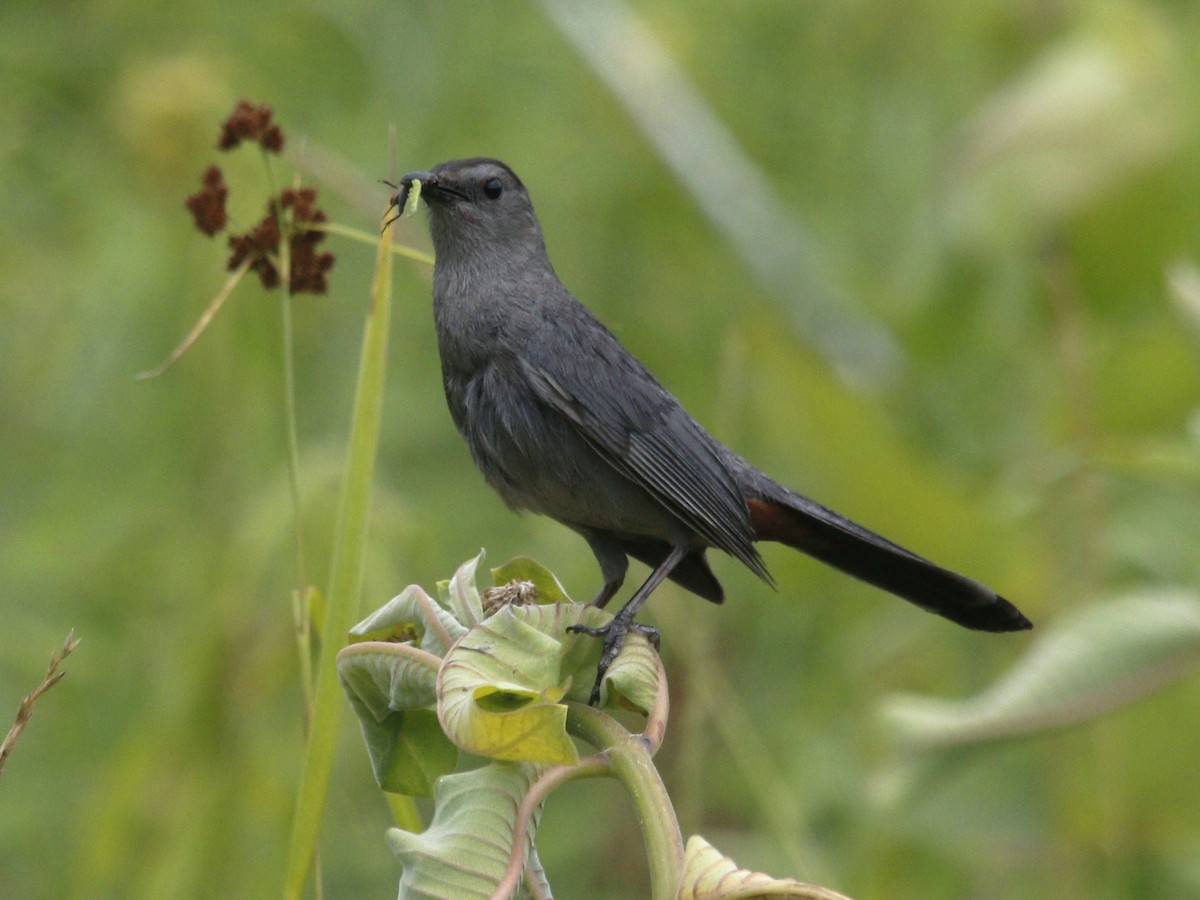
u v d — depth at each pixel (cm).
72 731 1005
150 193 1107
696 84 1301
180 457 1047
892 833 947
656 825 421
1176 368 1038
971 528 982
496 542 1145
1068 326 1090
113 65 1262
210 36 1254
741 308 1134
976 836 984
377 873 991
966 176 1104
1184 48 1073
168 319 1080
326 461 903
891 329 1212
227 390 1043
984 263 1162
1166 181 1056
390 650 473
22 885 962
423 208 1088
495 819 443
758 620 1202
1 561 1046
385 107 1241
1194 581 1041
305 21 1273
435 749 499
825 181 1338
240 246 606
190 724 876
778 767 1081
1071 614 826
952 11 1320
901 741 792
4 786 988
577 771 446
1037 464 982
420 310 1211
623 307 1251
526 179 1262
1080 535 989
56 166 1228
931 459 1027
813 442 1016
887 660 1146
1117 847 975
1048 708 753
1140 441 985
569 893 1070
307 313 1114
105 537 1043
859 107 1338
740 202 1077
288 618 873
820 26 1355
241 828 880
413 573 873
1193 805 961
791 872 986
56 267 1175
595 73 1122
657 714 462
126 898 865
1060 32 1287
